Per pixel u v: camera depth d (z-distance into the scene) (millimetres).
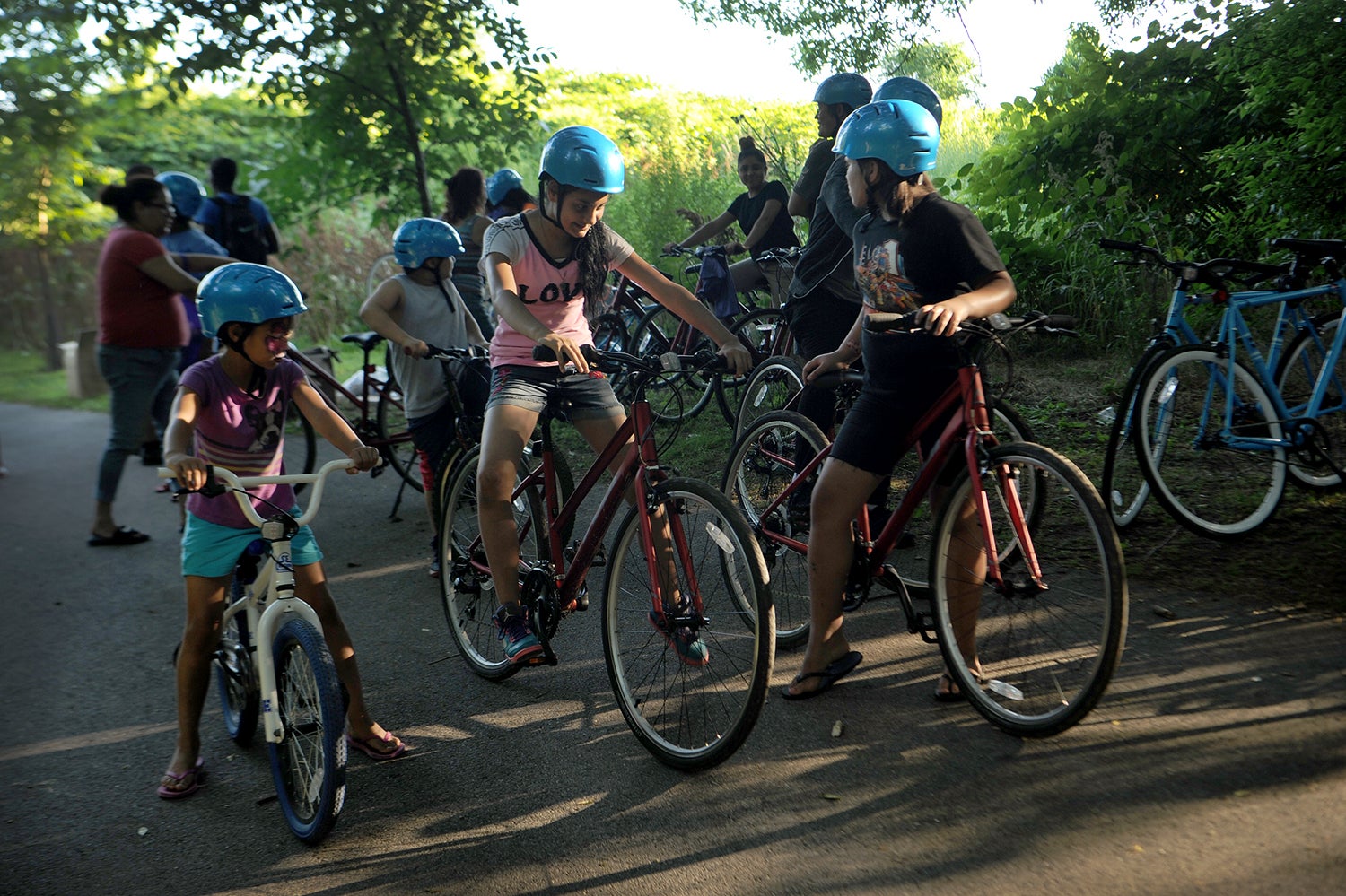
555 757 3490
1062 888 2580
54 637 4918
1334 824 2689
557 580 3693
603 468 3729
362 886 2883
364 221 14344
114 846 3158
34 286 14852
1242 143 7078
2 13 8281
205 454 3318
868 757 3271
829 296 5020
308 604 3350
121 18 8344
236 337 3197
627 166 13188
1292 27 6227
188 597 3322
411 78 9203
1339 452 4672
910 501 3480
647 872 2834
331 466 3217
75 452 9391
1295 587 4059
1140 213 8125
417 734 3732
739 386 6895
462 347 5281
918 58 9000
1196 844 2678
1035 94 8898
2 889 2957
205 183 12664
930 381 3340
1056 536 4645
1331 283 4742
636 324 8109
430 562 5633
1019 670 3596
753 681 3143
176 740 3818
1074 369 7586
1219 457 4855
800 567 4180
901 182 3184
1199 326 6512
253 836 3176
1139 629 3844
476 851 3000
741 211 8102
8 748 3816
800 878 2740
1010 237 8445
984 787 3043
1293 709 3230
